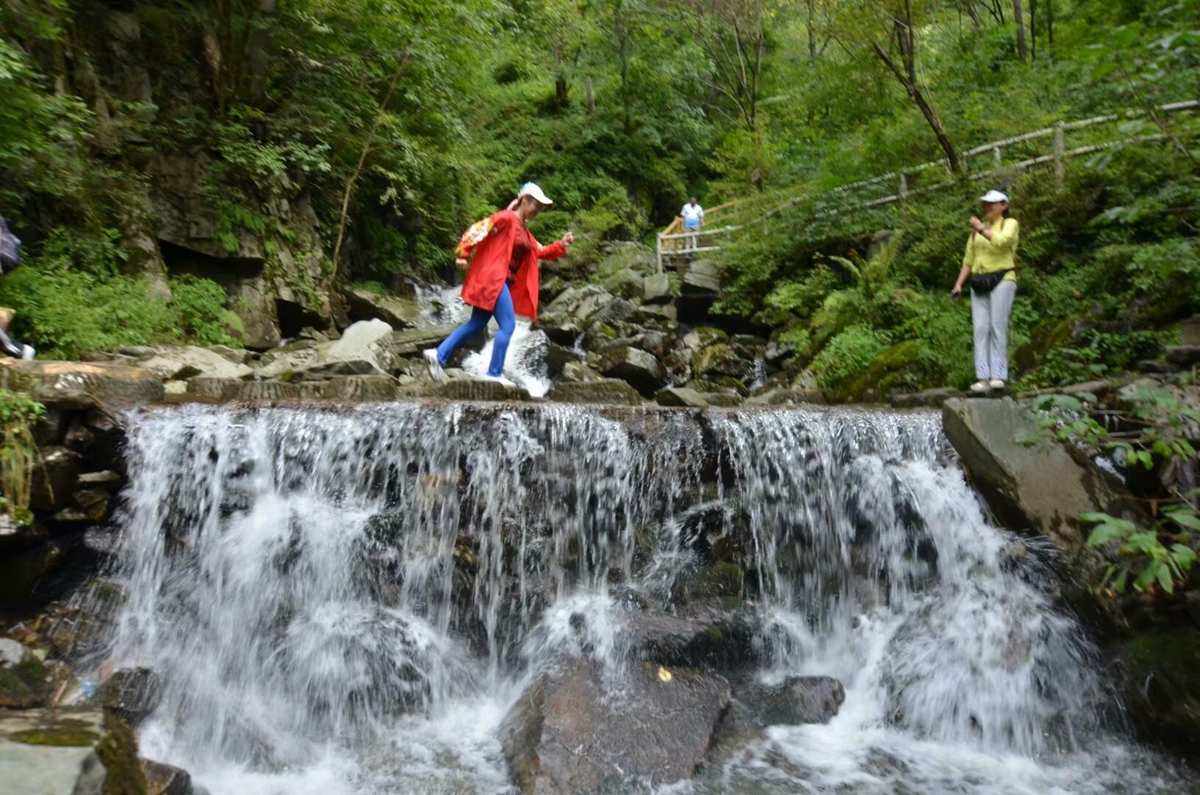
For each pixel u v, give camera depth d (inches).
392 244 569.3
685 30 1021.2
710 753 144.9
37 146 286.7
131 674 151.0
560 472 188.9
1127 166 299.6
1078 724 154.7
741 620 179.3
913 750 152.2
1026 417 187.0
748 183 802.8
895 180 476.4
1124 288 276.4
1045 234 329.7
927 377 310.5
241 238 414.9
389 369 353.1
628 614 175.8
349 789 135.6
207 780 136.7
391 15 504.1
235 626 173.3
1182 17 167.0
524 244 256.2
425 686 167.0
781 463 197.6
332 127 487.8
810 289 441.7
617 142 981.8
